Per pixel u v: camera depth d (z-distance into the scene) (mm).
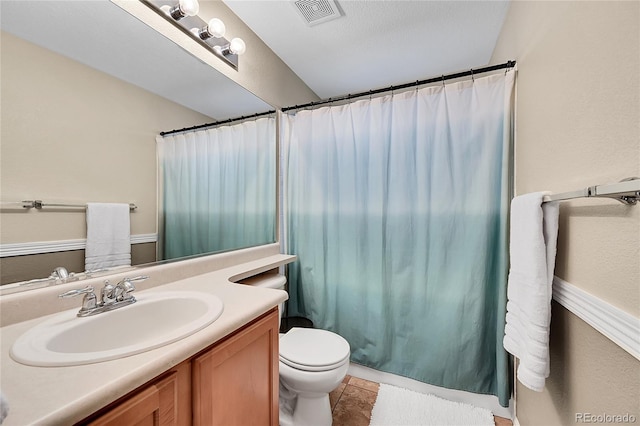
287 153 2098
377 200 1727
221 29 1372
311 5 1569
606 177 686
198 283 1212
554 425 992
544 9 1075
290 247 2078
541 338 894
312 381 1247
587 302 771
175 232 1351
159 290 1098
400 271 1680
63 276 918
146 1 1168
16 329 745
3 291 786
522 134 1338
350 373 1833
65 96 938
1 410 365
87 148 1003
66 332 732
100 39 1037
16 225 819
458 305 1532
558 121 955
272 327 1053
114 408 543
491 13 1622
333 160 1884
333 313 1874
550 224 914
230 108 1660
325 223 1914
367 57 2107
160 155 1280
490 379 1515
